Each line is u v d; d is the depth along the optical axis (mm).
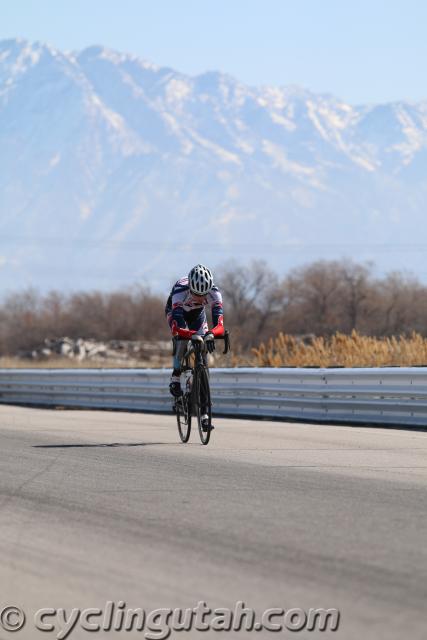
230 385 45469
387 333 180000
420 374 36344
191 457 28078
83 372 54906
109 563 15711
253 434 35125
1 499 21375
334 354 58406
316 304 190500
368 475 24141
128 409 51500
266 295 198375
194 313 31547
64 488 22641
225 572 15039
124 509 19906
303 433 35312
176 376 32000
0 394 63062
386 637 12273
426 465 25938
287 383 42375
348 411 39656
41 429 38219
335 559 15648
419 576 14664
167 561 15742
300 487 22344
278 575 14836
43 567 15609
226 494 21469
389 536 17188
